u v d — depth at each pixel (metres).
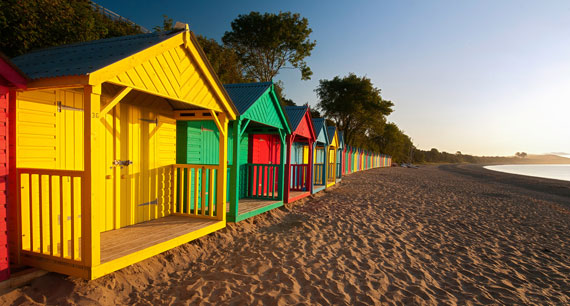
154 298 3.72
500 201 14.62
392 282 4.68
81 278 3.61
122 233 5.00
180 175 6.50
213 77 5.55
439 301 4.12
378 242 6.73
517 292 4.53
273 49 30.44
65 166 4.46
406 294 4.30
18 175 3.72
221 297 3.85
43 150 4.16
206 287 4.10
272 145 11.86
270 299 3.87
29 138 4.00
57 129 4.35
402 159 76.75
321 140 14.13
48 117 4.23
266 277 4.56
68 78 3.41
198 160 7.20
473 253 6.34
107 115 5.03
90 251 3.50
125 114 5.38
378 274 4.92
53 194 3.75
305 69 32.00
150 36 4.78
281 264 5.11
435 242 7.02
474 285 4.71
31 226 3.76
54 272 3.71
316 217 8.74
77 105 4.64
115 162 5.19
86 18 7.44
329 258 5.56
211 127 7.70
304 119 11.34
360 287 4.43
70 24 6.79
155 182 6.08
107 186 5.07
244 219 7.45
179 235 4.98
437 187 20.08
